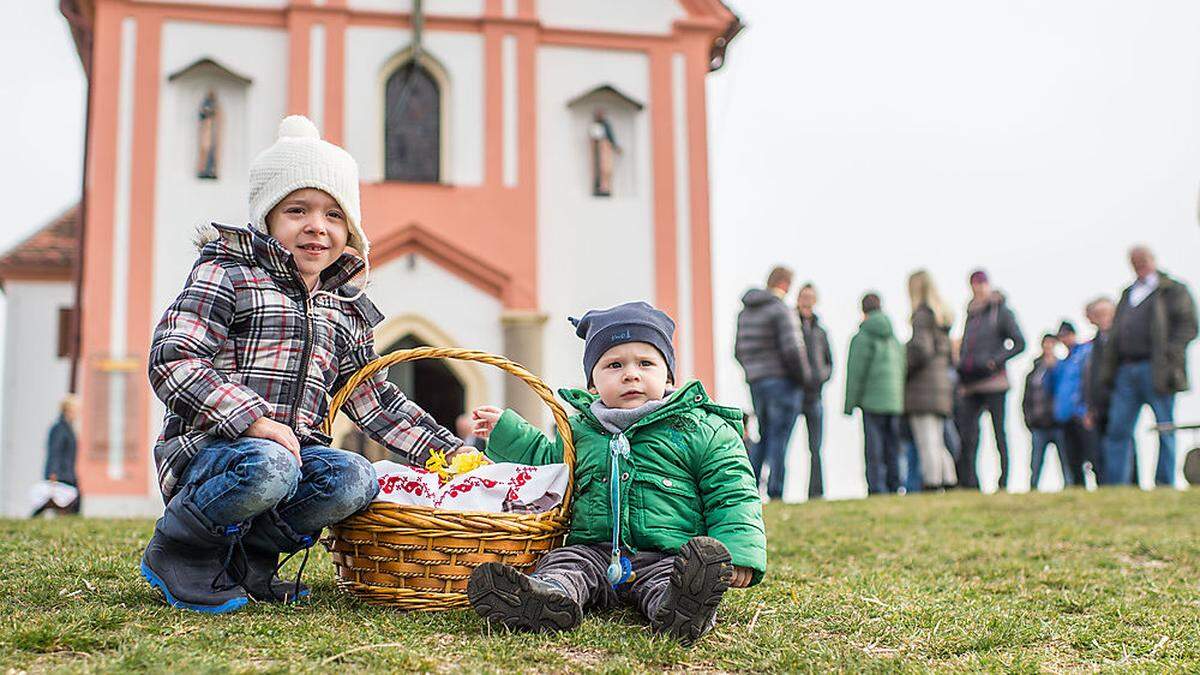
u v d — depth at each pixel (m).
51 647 3.26
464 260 17.77
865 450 12.12
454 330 17.72
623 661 3.37
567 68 18.70
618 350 4.18
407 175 18.11
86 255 17.11
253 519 3.86
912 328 12.12
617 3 18.92
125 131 17.47
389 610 3.88
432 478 4.03
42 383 25.03
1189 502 9.32
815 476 11.99
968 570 5.95
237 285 3.89
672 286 18.34
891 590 4.93
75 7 18.38
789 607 4.30
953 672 3.48
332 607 3.90
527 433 4.45
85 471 16.55
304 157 4.08
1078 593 5.10
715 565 3.51
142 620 3.58
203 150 17.53
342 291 4.28
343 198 4.12
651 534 3.96
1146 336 11.45
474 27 18.41
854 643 3.84
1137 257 11.64
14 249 25.20
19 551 5.14
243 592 3.87
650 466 4.03
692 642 3.60
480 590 3.56
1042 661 3.71
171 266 17.30
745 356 11.63
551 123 18.52
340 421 15.41
